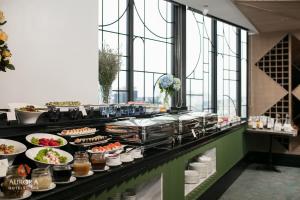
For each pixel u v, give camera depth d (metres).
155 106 3.50
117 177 1.85
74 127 2.31
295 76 6.14
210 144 3.61
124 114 3.00
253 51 6.48
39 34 2.42
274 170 5.57
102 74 3.11
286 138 6.10
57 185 1.52
